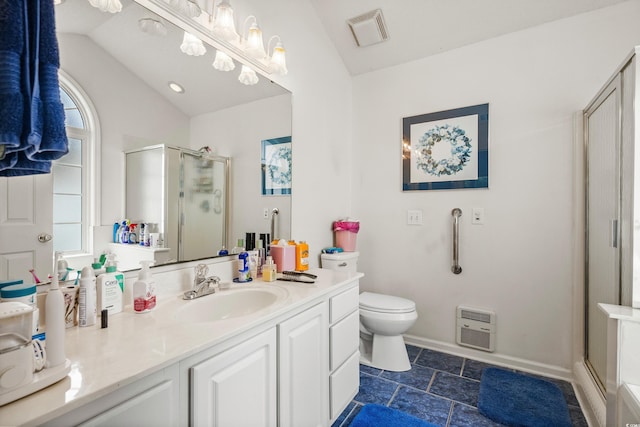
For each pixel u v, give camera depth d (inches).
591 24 73.4
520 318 81.4
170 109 50.3
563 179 76.5
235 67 61.3
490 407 62.7
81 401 22.9
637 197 47.0
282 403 44.7
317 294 52.2
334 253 89.4
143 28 46.2
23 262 34.4
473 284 87.6
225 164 60.0
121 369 26.9
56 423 22.5
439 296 92.6
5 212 33.1
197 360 33.0
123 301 43.6
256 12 65.6
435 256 93.3
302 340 49.0
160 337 33.9
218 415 34.7
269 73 69.5
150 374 28.2
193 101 53.9
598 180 64.1
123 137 44.2
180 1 44.4
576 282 74.1
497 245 84.3
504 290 83.4
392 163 100.5
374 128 104.0
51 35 29.3
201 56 54.7
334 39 94.8
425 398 67.4
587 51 73.9
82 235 39.8
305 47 82.2
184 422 31.9
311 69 84.9
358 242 106.8
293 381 46.9
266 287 56.1
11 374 22.1
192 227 54.1
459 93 89.4
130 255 45.0
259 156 67.7
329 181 94.5
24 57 27.0
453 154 90.0
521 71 81.1
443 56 91.9
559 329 77.0
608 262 58.6
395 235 99.9
